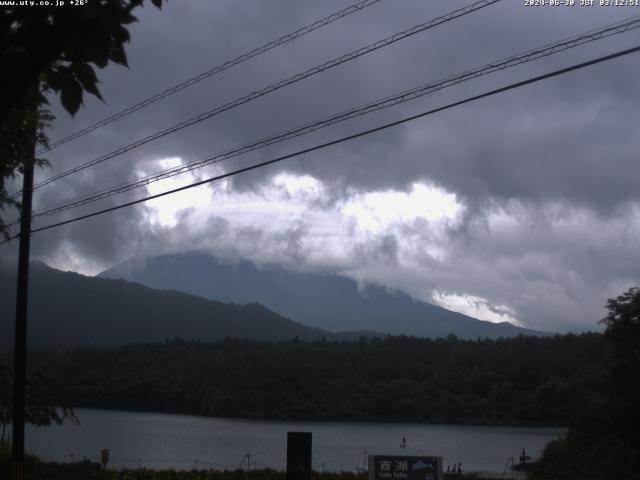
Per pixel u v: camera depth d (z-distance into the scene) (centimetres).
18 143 1295
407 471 1642
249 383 12631
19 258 2119
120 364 14662
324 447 7988
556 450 4047
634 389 3400
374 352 13625
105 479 2617
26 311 2114
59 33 488
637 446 3356
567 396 10119
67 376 13975
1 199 1808
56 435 8862
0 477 2473
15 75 501
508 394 11181
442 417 11362
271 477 2686
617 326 3531
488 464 6731
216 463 5681
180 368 13912
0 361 3000
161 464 5444
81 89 504
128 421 11481
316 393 12388
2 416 2862
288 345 15100
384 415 11881
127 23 486
